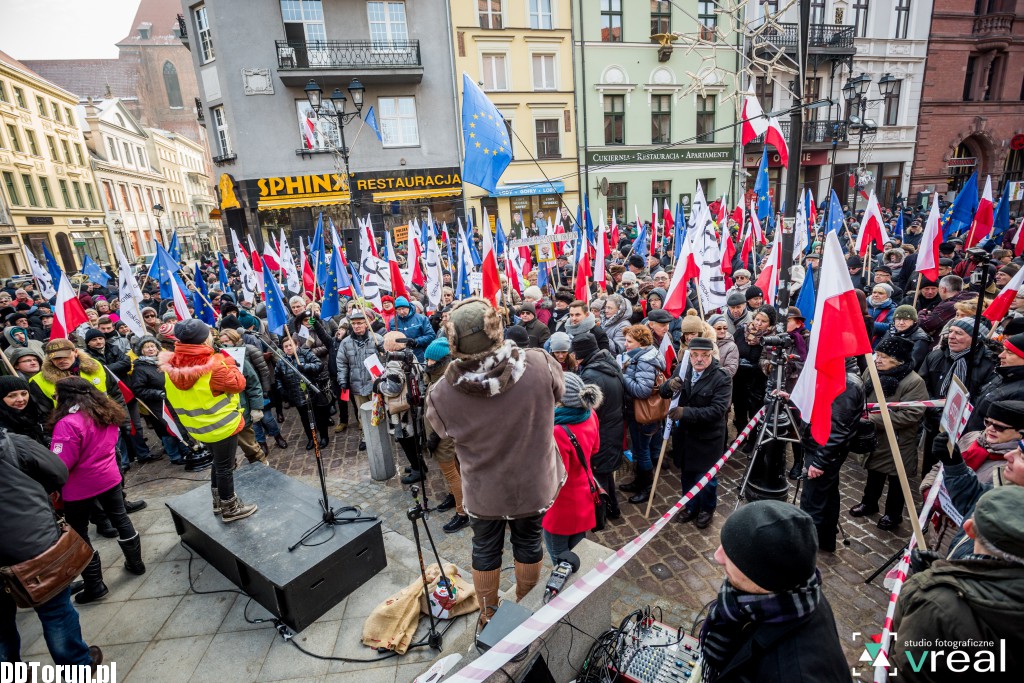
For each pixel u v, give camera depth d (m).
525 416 2.07
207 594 4.02
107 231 41.34
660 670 2.46
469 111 5.04
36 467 3.00
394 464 5.97
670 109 24.19
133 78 62.25
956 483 2.60
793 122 6.11
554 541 3.32
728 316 6.54
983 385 4.15
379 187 21.88
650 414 4.80
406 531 4.78
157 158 53.69
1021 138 28.19
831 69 22.56
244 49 19.97
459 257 8.37
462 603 3.63
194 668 3.36
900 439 4.16
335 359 7.20
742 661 1.43
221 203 22.08
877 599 3.64
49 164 34.72
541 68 22.59
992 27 25.62
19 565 2.77
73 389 3.85
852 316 2.77
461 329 1.92
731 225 16.80
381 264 8.36
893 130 26.11
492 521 2.39
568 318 6.29
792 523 1.37
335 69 20.12
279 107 20.67
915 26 24.78
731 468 5.67
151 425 7.21
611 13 22.52
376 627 3.50
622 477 5.67
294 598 3.55
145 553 4.60
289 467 6.48
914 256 8.82
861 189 20.97
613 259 12.09
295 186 21.05
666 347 5.43
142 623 3.78
